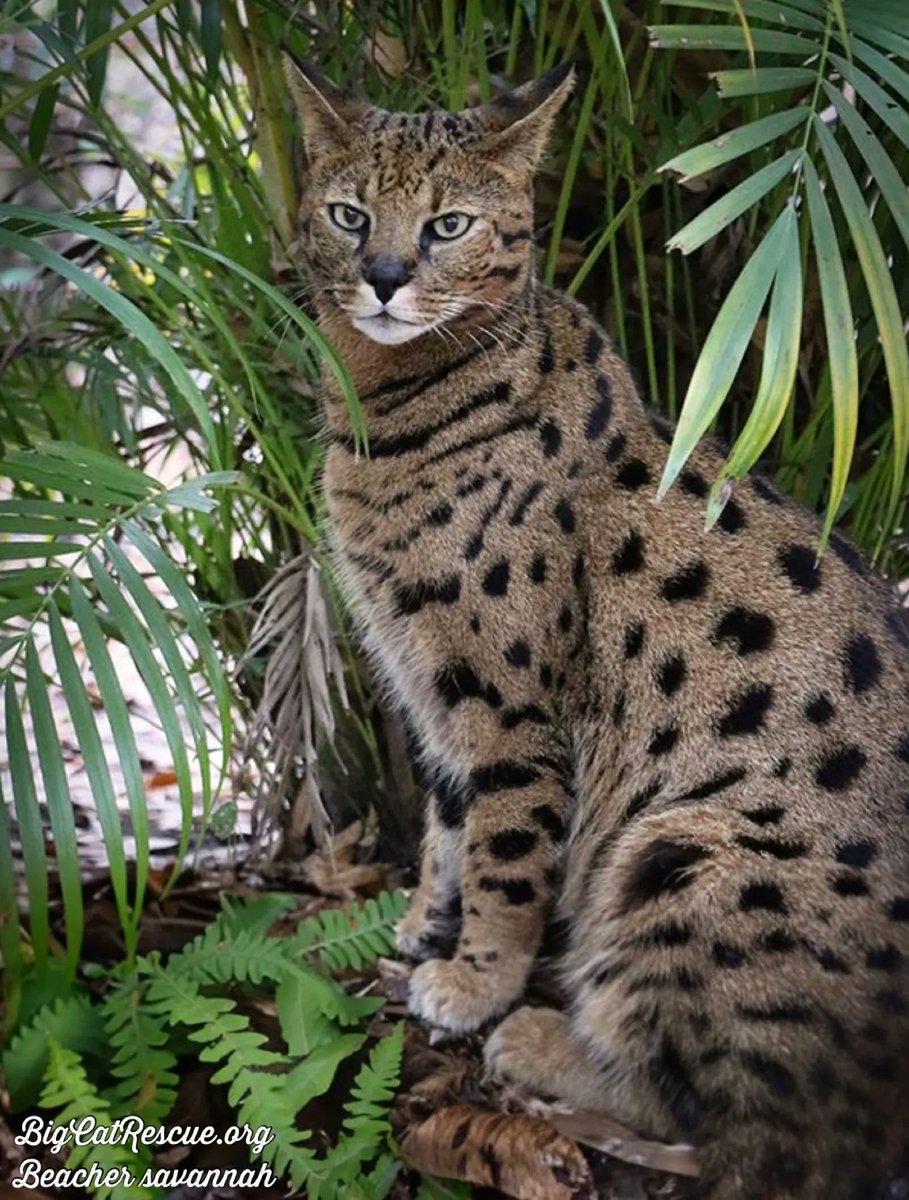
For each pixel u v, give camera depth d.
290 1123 2.43
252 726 3.30
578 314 2.89
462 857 2.96
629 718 2.72
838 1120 2.38
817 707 2.60
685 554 2.72
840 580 2.72
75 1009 2.55
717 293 3.19
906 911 2.46
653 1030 2.53
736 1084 2.42
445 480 2.78
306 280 2.96
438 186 2.68
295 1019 2.61
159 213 3.23
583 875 2.82
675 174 3.04
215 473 2.43
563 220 3.05
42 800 3.64
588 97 2.86
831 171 2.26
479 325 2.77
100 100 2.88
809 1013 2.40
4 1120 2.49
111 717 2.12
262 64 3.05
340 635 3.21
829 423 3.07
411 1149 2.52
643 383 3.32
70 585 2.20
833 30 2.41
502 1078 2.76
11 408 3.29
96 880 3.19
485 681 2.81
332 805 3.48
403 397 2.80
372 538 2.87
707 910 2.47
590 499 2.76
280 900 2.95
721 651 2.66
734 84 2.27
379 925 2.90
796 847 2.50
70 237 4.29
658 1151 2.57
